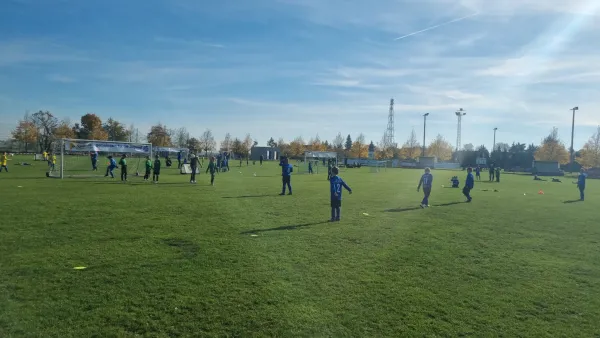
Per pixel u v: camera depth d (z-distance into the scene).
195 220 12.36
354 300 6.07
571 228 12.79
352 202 18.75
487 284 7.02
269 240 9.85
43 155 61.50
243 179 33.28
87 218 12.20
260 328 5.05
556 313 5.80
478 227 12.55
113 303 5.66
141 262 7.64
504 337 5.02
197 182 28.64
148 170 29.30
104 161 47.72
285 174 21.20
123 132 115.50
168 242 9.31
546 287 6.93
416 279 7.17
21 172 35.22
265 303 5.83
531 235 11.51
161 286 6.38
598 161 75.75
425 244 9.94
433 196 22.86
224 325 5.10
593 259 8.90
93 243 9.05
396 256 8.70
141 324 5.05
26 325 4.94
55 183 24.64
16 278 6.59
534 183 40.50
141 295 5.98
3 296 5.83
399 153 121.06
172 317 5.27
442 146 117.69
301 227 11.75
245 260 7.99
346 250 9.11
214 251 8.60
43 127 98.00
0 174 32.38
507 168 88.06
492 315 5.67
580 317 5.68
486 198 22.31
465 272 7.69
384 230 11.62
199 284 6.53
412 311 5.73
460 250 9.41
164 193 20.19
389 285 6.80
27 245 8.73
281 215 13.94
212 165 26.28
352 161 90.50
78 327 4.93
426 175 17.50
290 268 7.57
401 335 4.98
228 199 18.33
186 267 7.41
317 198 19.69
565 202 21.09
